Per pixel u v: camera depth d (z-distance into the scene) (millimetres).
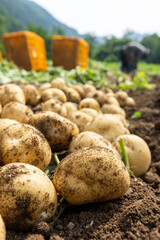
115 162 267
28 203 234
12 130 302
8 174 240
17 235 238
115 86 1179
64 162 273
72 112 476
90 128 422
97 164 259
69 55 1548
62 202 294
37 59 1552
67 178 261
